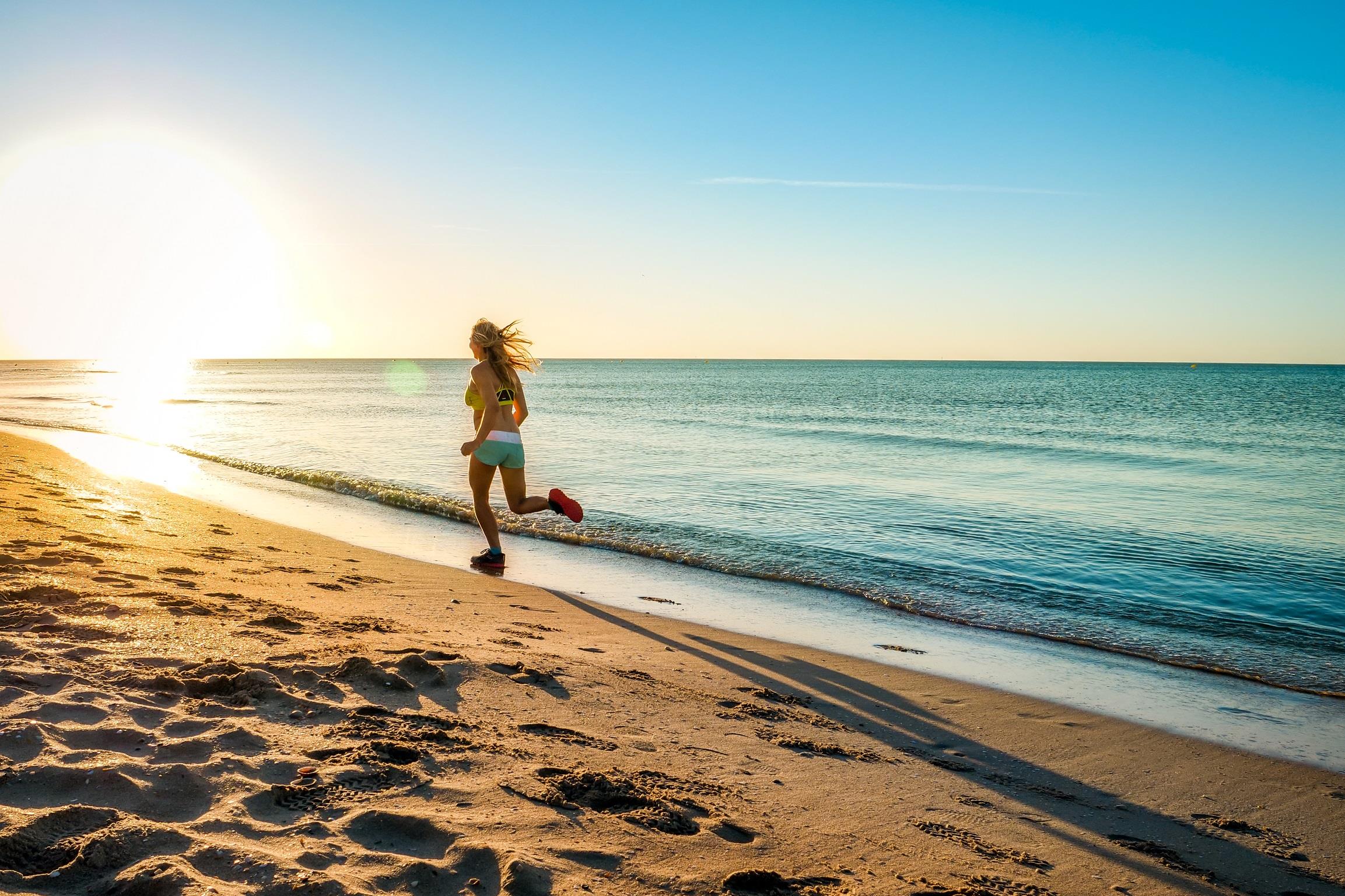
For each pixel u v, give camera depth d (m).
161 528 8.66
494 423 7.75
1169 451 23.52
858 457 20.64
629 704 4.27
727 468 17.88
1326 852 3.40
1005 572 9.14
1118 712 5.18
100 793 2.42
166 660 3.79
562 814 2.74
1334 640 7.05
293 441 22.48
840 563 9.45
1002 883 2.81
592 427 29.38
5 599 4.55
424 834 2.45
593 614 6.80
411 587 7.10
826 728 4.42
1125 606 7.96
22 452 16.22
